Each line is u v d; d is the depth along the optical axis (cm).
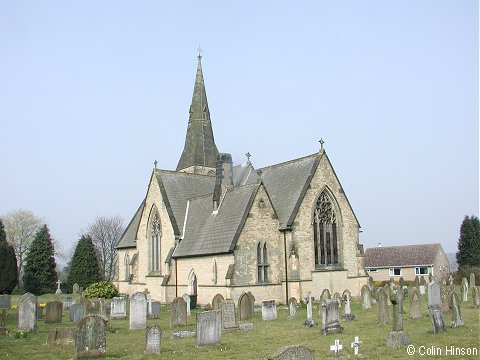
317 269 5106
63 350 2547
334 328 2911
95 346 2317
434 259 10419
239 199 5081
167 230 5788
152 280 5919
